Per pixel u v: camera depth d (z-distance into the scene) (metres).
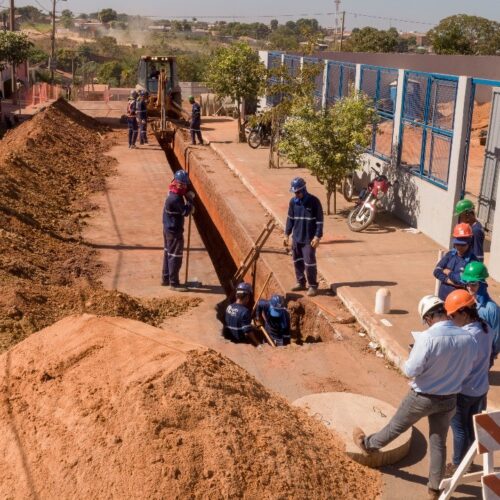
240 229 14.72
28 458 5.47
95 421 5.39
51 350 6.27
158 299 10.40
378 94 15.98
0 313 8.67
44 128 22.69
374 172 16.30
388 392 7.82
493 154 13.61
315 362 8.53
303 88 18.83
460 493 5.78
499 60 31.84
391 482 6.00
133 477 4.99
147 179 19.27
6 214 12.81
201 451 5.13
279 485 5.15
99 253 12.58
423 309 5.68
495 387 7.60
